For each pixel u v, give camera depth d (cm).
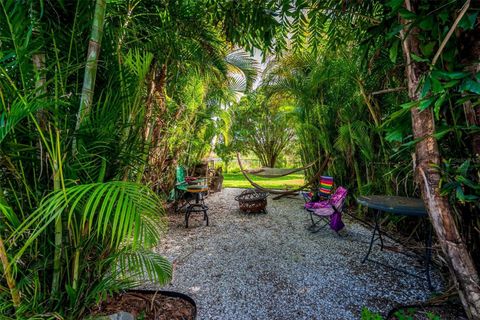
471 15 84
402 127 127
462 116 112
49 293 103
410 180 263
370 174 344
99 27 100
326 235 301
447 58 100
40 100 80
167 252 250
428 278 181
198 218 382
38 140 97
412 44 112
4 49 84
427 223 220
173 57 175
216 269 212
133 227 67
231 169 1208
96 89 116
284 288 182
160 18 154
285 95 460
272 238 292
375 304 162
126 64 123
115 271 121
